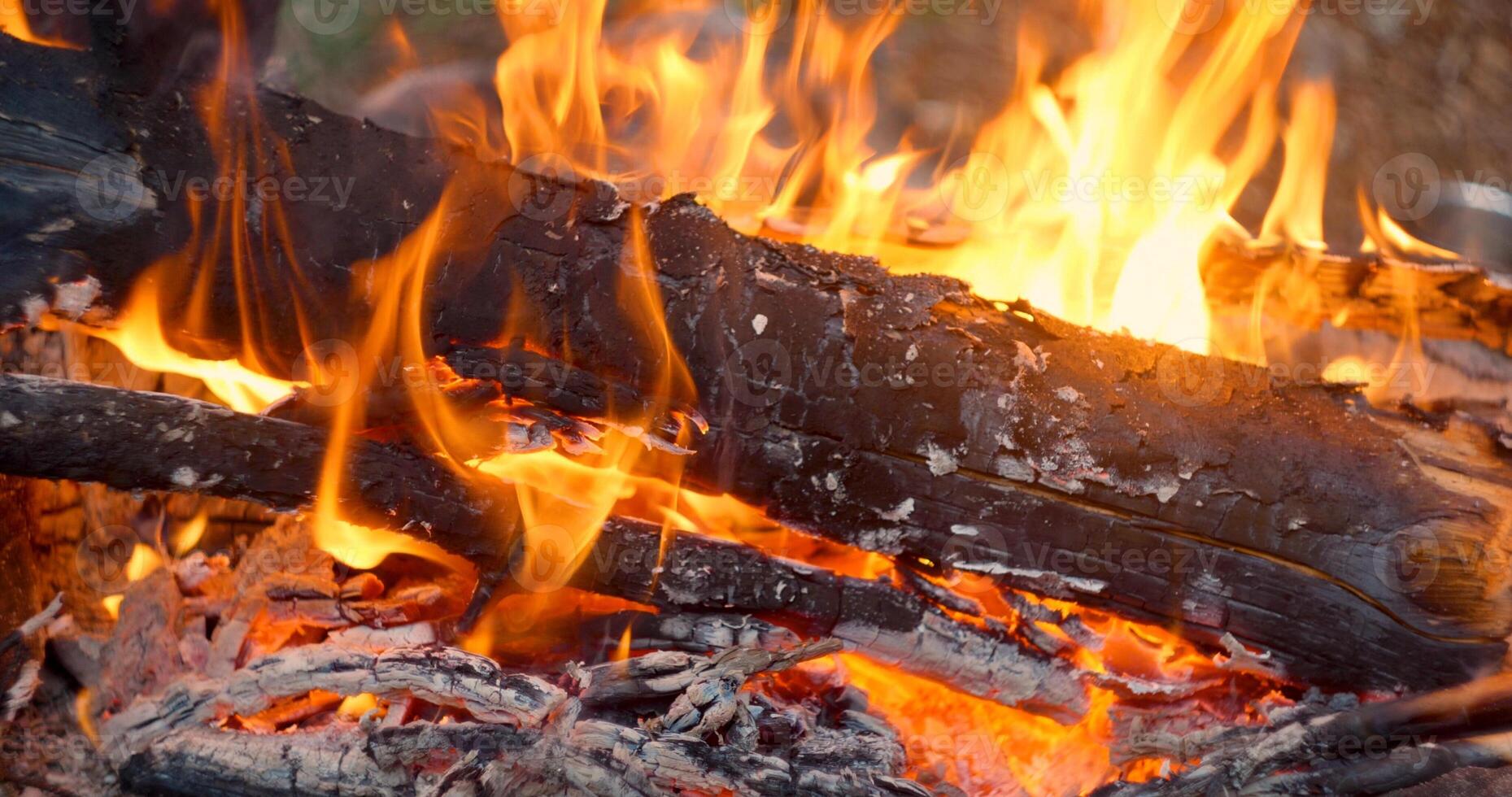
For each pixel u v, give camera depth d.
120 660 1.68
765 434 1.62
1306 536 1.67
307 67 3.21
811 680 1.83
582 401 1.60
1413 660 1.71
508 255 1.57
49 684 1.64
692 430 1.63
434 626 1.75
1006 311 1.67
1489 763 1.67
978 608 1.80
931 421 1.61
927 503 1.66
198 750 1.54
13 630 1.62
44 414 1.43
